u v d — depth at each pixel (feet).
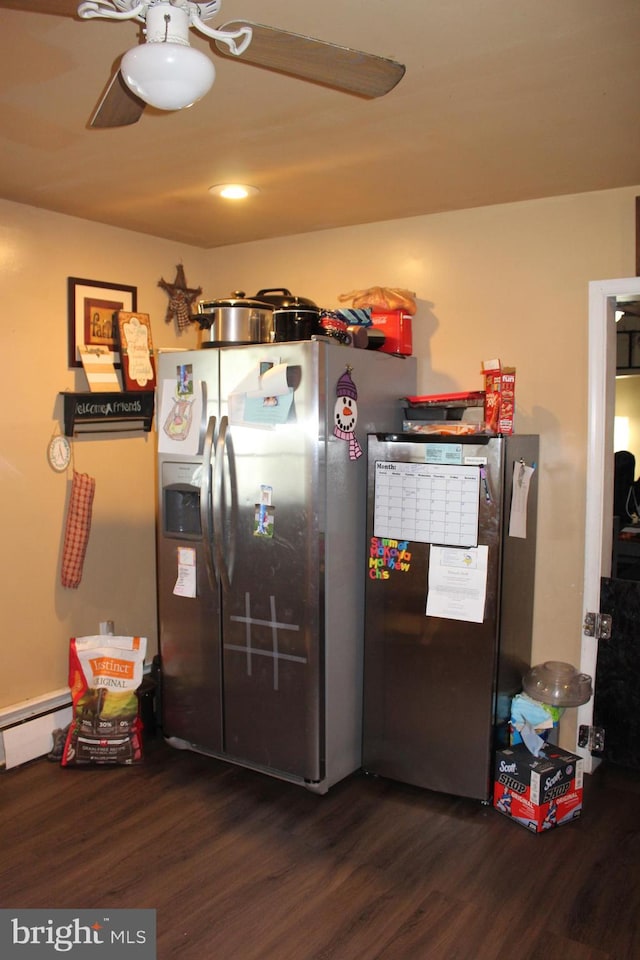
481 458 8.35
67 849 7.82
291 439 8.61
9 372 9.57
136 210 9.95
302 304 9.02
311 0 4.68
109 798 8.89
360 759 9.58
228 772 9.59
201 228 11.02
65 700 10.39
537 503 9.54
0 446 9.52
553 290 9.31
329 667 8.87
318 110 6.44
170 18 3.99
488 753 8.66
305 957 6.32
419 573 8.82
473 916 6.85
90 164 7.97
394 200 9.43
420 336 10.43
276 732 9.14
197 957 6.31
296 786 9.24
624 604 9.15
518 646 9.28
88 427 10.61
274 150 7.50
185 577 9.67
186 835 8.13
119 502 11.21
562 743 9.69
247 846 7.93
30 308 9.80
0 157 7.73
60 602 10.41
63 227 10.16
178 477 9.60
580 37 5.11
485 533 8.40
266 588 8.99
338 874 7.47
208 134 7.05
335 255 11.14
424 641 8.87
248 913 6.87
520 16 4.83
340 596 8.99
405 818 8.52
